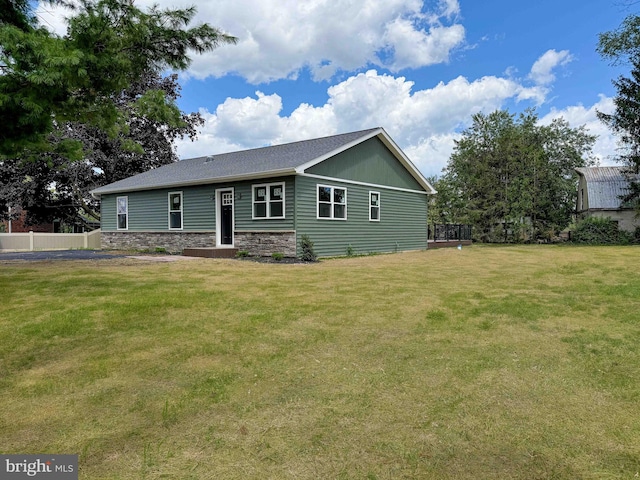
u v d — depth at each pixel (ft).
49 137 41.73
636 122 72.02
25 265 32.42
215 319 14.96
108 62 21.48
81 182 74.13
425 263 35.58
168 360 10.91
